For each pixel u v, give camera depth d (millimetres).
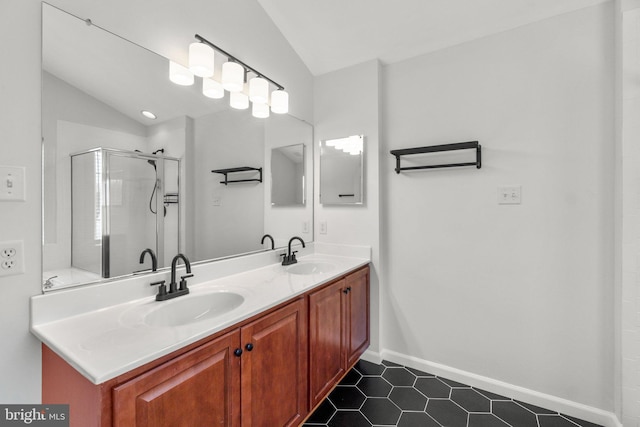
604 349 1625
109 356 848
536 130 1784
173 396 930
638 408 1469
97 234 1256
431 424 1627
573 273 1697
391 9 1859
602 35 1611
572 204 1693
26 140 1064
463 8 1760
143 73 1417
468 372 2012
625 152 1465
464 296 2025
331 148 2436
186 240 1602
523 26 1817
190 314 1390
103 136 1278
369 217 2289
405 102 2225
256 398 1236
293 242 2314
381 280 2301
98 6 1259
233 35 1836
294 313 1465
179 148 1570
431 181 2127
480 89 1951
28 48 1067
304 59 2383
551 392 1760
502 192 1884
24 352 1048
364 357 2324
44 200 1104
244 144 1934
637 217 1448
